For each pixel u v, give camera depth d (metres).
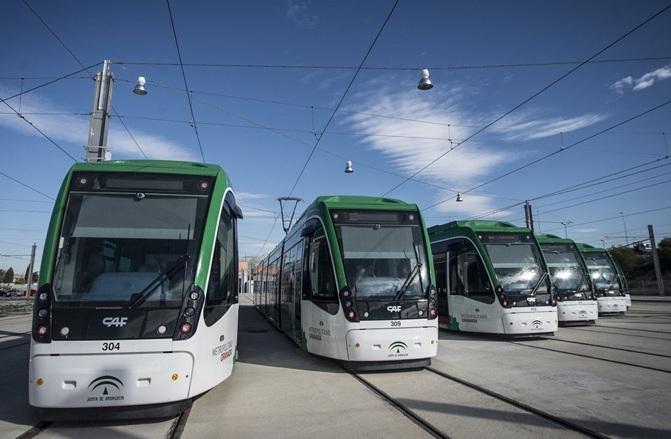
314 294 10.95
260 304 27.91
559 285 19.06
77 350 6.28
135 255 6.92
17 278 116.88
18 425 6.54
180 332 6.56
